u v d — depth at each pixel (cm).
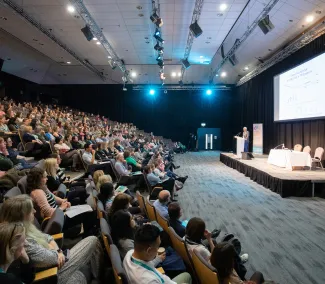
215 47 1055
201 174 889
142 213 366
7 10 770
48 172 343
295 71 923
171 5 700
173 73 1522
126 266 162
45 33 891
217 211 484
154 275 156
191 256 200
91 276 212
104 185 315
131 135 1433
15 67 1333
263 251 325
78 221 303
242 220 435
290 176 615
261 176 703
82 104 1830
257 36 923
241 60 1219
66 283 180
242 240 357
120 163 587
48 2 693
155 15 669
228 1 676
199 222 219
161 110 1903
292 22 781
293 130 1002
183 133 1942
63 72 1556
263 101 1276
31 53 1241
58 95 1808
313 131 877
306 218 443
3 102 1048
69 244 285
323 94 775
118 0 673
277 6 695
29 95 1623
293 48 895
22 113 950
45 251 167
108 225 220
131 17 773
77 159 626
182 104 1898
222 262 176
